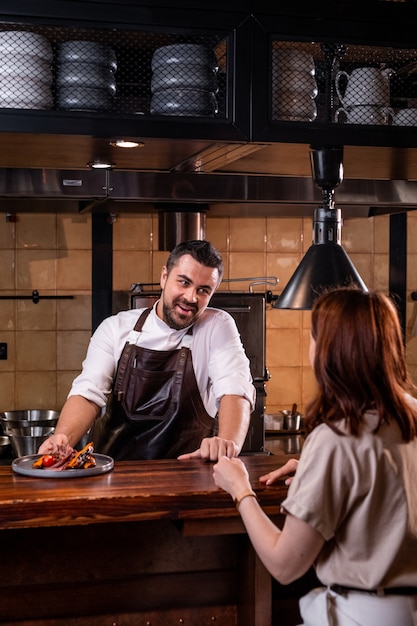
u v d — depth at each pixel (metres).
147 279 4.75
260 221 4.87
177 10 2.44
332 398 1.73
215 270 2.92
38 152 2.73
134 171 3.92
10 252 4.62
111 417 3.17
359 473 1.68
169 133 2.46
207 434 3.15
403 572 1.71
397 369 1.75
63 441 2.66
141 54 2.54
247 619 2.36
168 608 2.42
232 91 2.50
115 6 2.40
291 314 4.93
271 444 4.50
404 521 1.70
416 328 5.05
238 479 1.98
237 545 2.46
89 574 2.36
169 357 3.08
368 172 3.20
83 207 4.29
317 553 1.71
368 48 2.66
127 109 2.49
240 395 2.93
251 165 3.08
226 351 3.04
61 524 2.11
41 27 2.41
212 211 4.38
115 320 3.16
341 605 1.73
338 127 2.59
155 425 3.12
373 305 1.73
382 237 5.05
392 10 2.60
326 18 2.55
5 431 4.38
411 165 3.01
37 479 2.32
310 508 1.67
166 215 4.30
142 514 2.16
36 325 4.66
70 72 2.40
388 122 2.65
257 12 2.50
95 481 2.30
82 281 4.69
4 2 2.34
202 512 2.20
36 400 4.68
